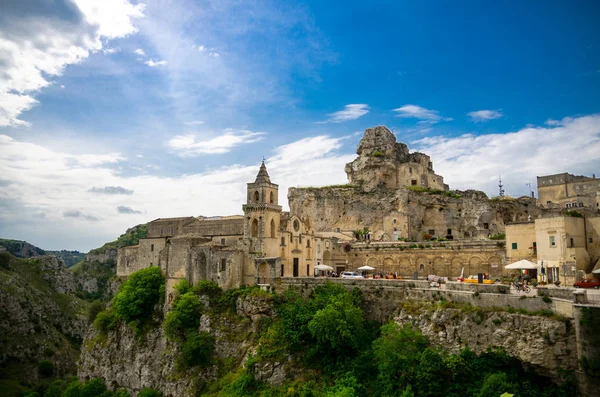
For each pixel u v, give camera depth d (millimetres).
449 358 53438
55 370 140125
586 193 131625
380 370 57594
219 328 81625
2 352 134375
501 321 52469
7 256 185625
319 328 66062
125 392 92625
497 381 47438
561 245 70000
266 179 92938
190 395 76312
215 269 90312
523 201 122500
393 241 112625
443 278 84688
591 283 62312
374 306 70938
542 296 50906
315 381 64438
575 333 45938
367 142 145750
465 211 122000
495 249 89062
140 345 94375
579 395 44562
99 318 107188
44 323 156625
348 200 134250
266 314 78750
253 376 69688
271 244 91625
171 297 96062
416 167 138250
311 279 79500
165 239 122875
